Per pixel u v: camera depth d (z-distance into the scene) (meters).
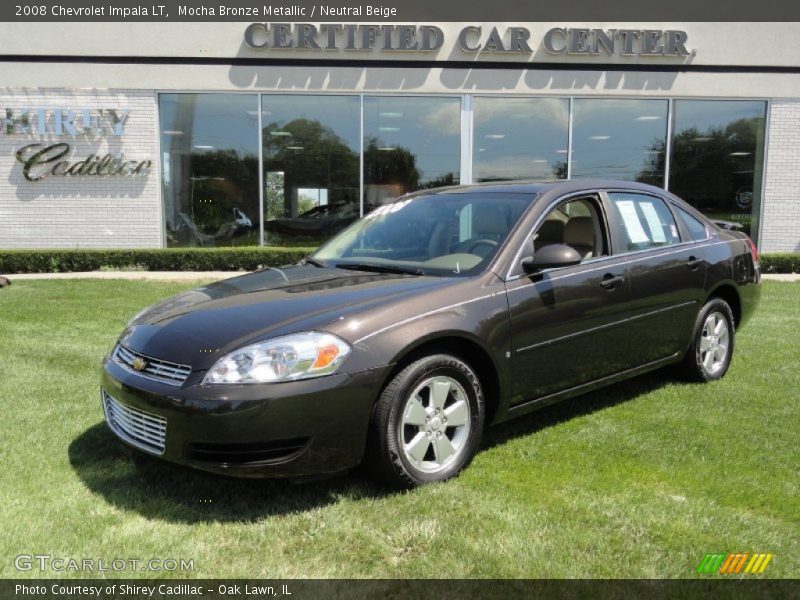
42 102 12.80
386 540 2.80
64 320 7.40
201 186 13.28
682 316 4.74
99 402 4.58
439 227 4.17
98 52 12.73
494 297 3.56
